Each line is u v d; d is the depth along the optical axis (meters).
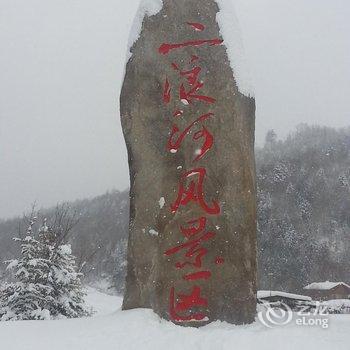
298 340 6.22
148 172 8.23
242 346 6.18
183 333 6.84
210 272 7.69
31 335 7.01
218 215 7.87
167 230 7.94
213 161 8.04
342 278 44.06
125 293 8.05
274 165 59.41
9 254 26.61
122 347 6.50
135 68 8.67
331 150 64.38
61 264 12.15
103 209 55.00
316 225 49.97
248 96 8.42
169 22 8.69
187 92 8.34
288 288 42.81
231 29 8.60
